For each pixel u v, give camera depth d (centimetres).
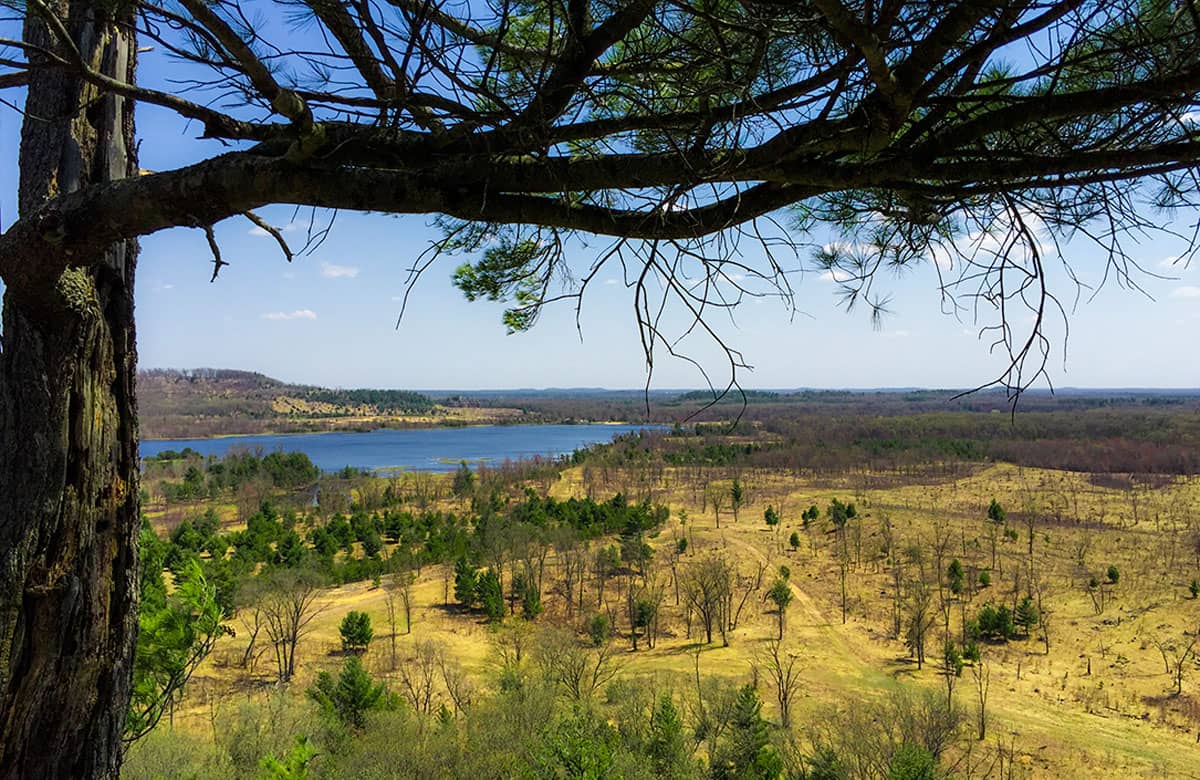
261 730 2219
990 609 4638
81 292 263
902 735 2561
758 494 10481
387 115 230
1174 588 5291
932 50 185
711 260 230
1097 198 269
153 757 1786
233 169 228
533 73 236
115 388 289
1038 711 3416
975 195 267
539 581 5831
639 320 231
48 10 198
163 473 12681
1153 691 3672
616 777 2078
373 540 6706
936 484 11175
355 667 2812
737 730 2550
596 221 244
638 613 4738
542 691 2625
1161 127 247
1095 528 7612
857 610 5200
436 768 2142
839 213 342
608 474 12500
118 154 290
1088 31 213
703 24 242
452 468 14900
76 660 272
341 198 230
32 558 260
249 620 4622
